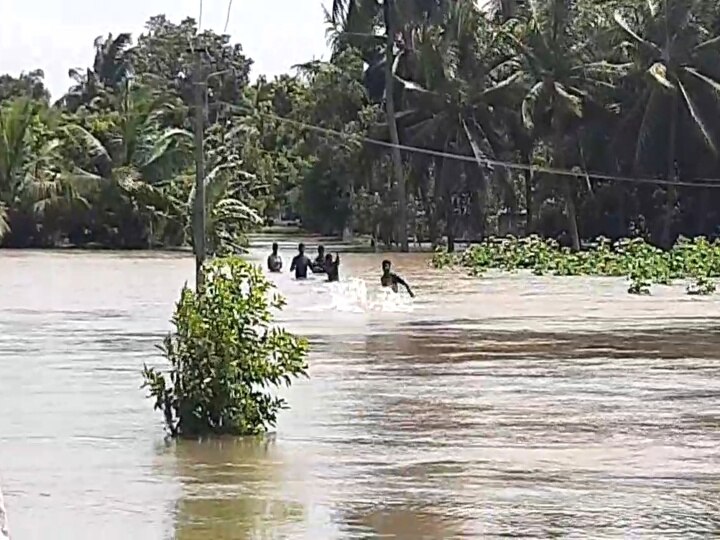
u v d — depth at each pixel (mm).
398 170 146250
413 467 28047
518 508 24250
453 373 44188
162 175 152250
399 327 61438
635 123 136000
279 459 28828
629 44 133000
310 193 162000
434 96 146250
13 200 148875
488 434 32094
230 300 31906
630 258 107875
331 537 22172
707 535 22391
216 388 31766
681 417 34906
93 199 148875
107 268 112000
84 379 42188
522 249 116562
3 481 26531
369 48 155375
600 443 30953
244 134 188750
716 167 135375
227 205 141625
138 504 24547
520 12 146000
